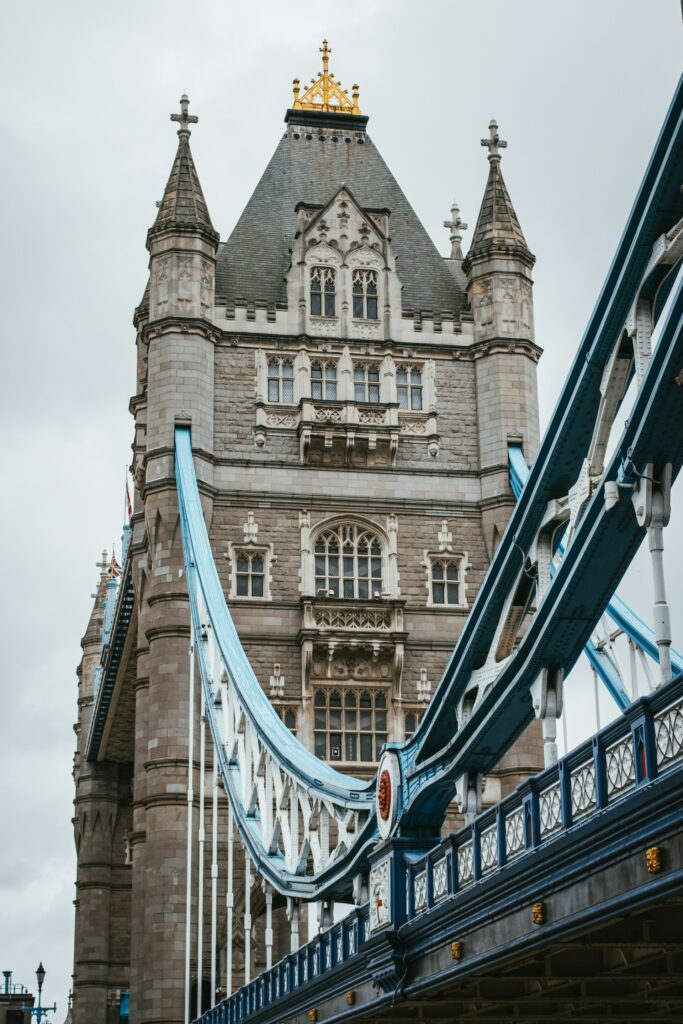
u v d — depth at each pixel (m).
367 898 35.28
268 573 63.19
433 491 65.38
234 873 58.91
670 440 22.16
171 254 66.00
